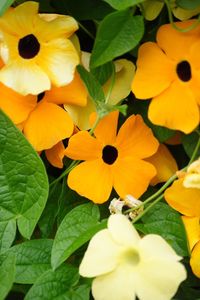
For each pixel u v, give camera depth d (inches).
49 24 13.5
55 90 13.9
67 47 13.6
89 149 13.9
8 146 13.2
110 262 12.5
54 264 12.9
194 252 13.6
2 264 13.2
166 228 13.8
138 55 13.8
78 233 13.5
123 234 12.5
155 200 13.9
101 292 12.4
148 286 12.3
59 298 13.0
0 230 13.5
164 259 12.2
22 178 13.4
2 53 13.5
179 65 13.8
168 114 13.7
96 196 13.9
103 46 13.3
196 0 13.5
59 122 13.9
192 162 13.7
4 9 12.7
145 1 13.7
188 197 13.6
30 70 13.6
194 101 13.7
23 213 13.6
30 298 12.8
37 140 13.9
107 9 13.9
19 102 13.8
